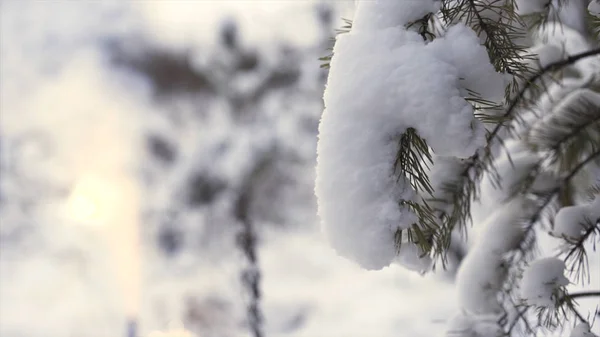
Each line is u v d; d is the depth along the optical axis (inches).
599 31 55.1
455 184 53.7
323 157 39.6
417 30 40.8
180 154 261.6
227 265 203.6
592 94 61.7
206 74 258.4
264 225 233.9
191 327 168.6
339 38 41.1
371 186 38.2
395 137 38.6
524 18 57.3
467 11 42.9
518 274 65.3
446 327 67.1
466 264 68.1
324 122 39.9
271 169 237.6
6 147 303.6
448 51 38.1
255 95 245.1
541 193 66.5
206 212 233.3
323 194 39.5
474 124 36.6
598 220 55.2
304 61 225.3
